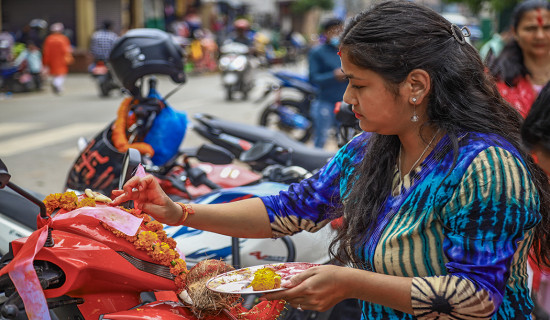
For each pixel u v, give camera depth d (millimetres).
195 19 25641
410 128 1465
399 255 1443
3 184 1429
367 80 1411
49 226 1540
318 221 1742
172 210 1675
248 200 1781
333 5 50156
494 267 1316
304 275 1398
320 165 3828
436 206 1396
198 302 1544
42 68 16250
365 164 1564
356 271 1391
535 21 3414
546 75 3482
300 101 9250
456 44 1435
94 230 1551
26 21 22547
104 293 1599
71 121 9836
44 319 1427
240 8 37531
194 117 4125
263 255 2512
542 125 1350
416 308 1342
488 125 1416
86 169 3162
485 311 1314
